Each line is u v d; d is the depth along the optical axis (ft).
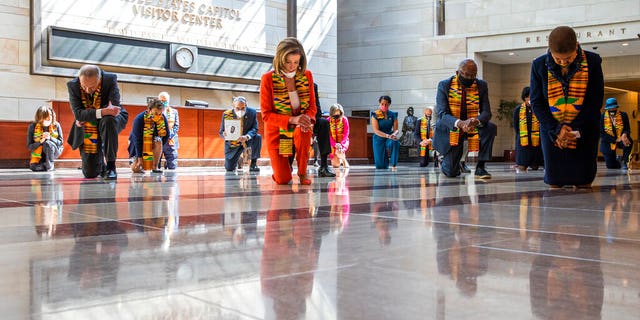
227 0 61.72
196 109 50.72
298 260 6.46
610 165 43.04
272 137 20.20
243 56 62.34
